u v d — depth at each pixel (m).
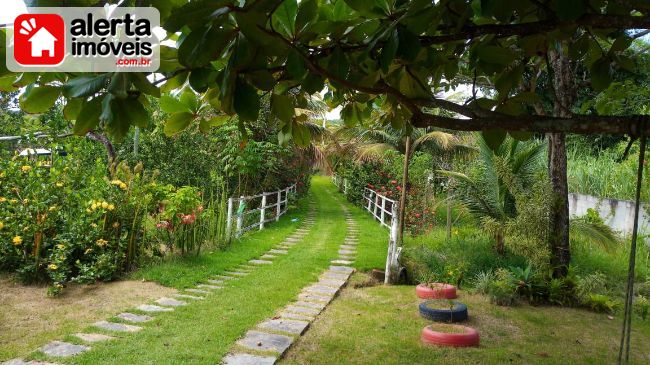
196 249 7.43
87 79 1.01
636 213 1.40
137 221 6.22
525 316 5.40
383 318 5.02
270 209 13.48
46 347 3.71
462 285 6.66
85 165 7.39
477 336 4.39
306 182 19.30
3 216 5.54
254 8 1.00
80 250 5.75
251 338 4.16
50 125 6.42
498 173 7.18
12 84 1.17
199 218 7.29
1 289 5.12
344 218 13.73
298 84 1.71
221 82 1.18
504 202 7.64
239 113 1.15
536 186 6.71
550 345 4.48
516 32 1.43
